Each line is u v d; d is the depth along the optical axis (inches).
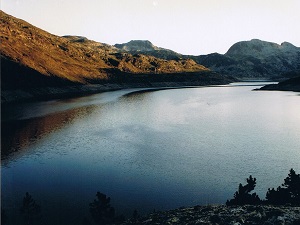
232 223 678.5
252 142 2294.5
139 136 2556.6
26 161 1846.7
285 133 2615.7
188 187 1425.9
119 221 967.0
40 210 1172.5
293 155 1919.3
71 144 2274.9
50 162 1829.5
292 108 4338.1
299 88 7662.4
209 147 2158.0
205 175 1578.5
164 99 6033.5
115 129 2874.0
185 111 4205.2
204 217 762.2
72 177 1571.1
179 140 2389.3
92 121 3312.0
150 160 1854.1
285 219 656.4
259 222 668.1
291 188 999.6
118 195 1342.3
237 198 1000.2
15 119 3348.9
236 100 5748.0
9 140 2378.2
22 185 1457.9
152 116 3720.5
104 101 5457.7
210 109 4429.1
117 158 1907.0
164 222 780.0
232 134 2605.8
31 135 2568.9
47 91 6855.3
